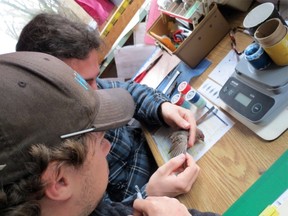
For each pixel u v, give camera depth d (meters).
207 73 0.98
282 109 0.67
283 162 0.61
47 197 0.46
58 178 0.47
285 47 0.64
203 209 0.68
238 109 0.75
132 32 1.56
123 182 1.07
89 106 0.52
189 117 0.86
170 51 1.18
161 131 0.97
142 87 1.11
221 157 0.74
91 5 1.67
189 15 1.01
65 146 0.46
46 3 1.60
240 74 0.78
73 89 0.51
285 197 0.56
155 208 0.61
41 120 0.45
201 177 0.73
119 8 1.52
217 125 0.81
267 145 0.67
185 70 1.09
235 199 0.64
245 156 0.69
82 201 0.52
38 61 0.51
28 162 0.43
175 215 0.59
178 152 0.82
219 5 0.99
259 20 0.69
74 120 0.49
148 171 1.07
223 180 0.69
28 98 0.45
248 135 0.72
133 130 1.17
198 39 0.99
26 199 0.44
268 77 0.69
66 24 0.83
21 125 0.43
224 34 1.01
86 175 0.51
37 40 0.77
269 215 0.54
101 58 1.58
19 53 0.53
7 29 1.56
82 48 0.79
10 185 0.43
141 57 1.54
